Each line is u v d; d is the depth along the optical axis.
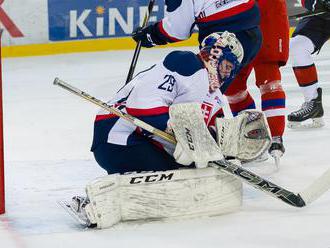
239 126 10.38
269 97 12.83
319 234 9.09
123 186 9.45
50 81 23.75
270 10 12.70
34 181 12.11
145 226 9.47
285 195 9.48
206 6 10.65
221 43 10.03
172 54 9.88
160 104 9.66
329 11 15.25
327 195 10.79
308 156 13.60
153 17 27.83
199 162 9.41
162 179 9.50
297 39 15.63
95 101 9.60
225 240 8.92
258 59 12.86
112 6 27.94
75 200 10.27
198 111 9.67
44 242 8.99
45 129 17.30
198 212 9.74
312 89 15.90
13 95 21.92
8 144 15.72
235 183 9.91
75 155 14.34
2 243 9.02
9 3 27.30
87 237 9.09
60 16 27.70
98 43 28.09
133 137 9.93
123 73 24.30
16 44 27.66
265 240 8.91
